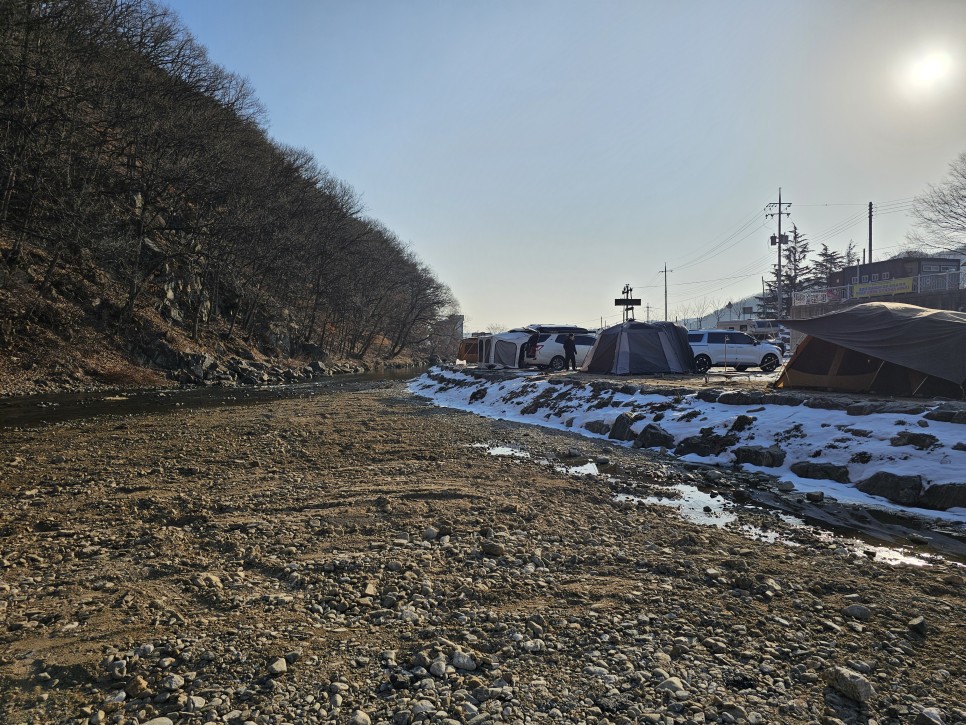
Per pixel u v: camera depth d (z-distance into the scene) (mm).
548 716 3156
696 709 3195
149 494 7988
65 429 14461
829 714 3182
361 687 3412
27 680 3439
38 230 28062
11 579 4988
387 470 9625
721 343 26203
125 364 29500
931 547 6145
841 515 7277
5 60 27406
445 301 85750
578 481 9000
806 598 4758
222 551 5758
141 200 38000
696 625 4266
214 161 37625
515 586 4945
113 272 33062
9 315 26125
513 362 31156
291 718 3104
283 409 19922
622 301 29094
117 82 33656
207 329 40094
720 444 10805
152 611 4383
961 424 8539
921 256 49281
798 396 11359
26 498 7766
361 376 47469
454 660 3695
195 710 3146
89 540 6047
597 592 4848
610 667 3662
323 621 4270
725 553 5859
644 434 12188
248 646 3855
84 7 30797
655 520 7027
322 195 57344
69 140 30938
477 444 12406
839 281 56406
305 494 7980
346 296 60500
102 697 3273
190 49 42281
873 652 3859
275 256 45688
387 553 5703
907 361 11664
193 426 15117
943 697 3330
